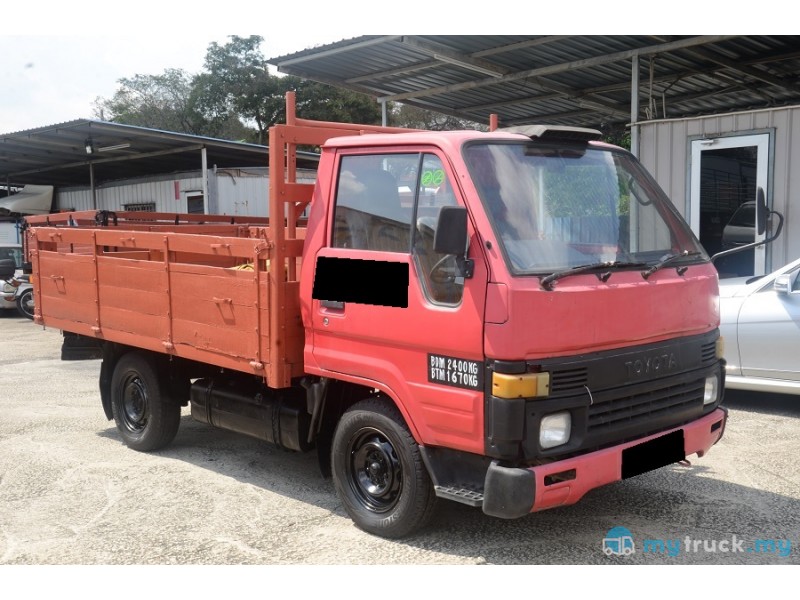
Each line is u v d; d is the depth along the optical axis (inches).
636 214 181.8
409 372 164.1
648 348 164.7
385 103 572.4
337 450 185.9
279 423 203.8
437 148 162.9
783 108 386.3
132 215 308.3
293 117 194.1
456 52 456.4
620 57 454.3
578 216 169.2
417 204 165.5
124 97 1835.6
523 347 144.9
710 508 194.2
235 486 219.1
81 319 263.1
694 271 179.2
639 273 166.6
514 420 144.5
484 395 149.6
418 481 168.4
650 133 440.8
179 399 249.8
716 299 185.8
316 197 187.5
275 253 186.7
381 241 172.2
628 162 191.3
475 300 149.6
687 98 609.6
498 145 166.4
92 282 255.3
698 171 421.1
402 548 173.2
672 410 171.5
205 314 211.0
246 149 705.6
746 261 406.0
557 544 174.2
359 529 184.9
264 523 190.5
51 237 274.1
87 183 966.4
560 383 149.6
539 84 544.4
